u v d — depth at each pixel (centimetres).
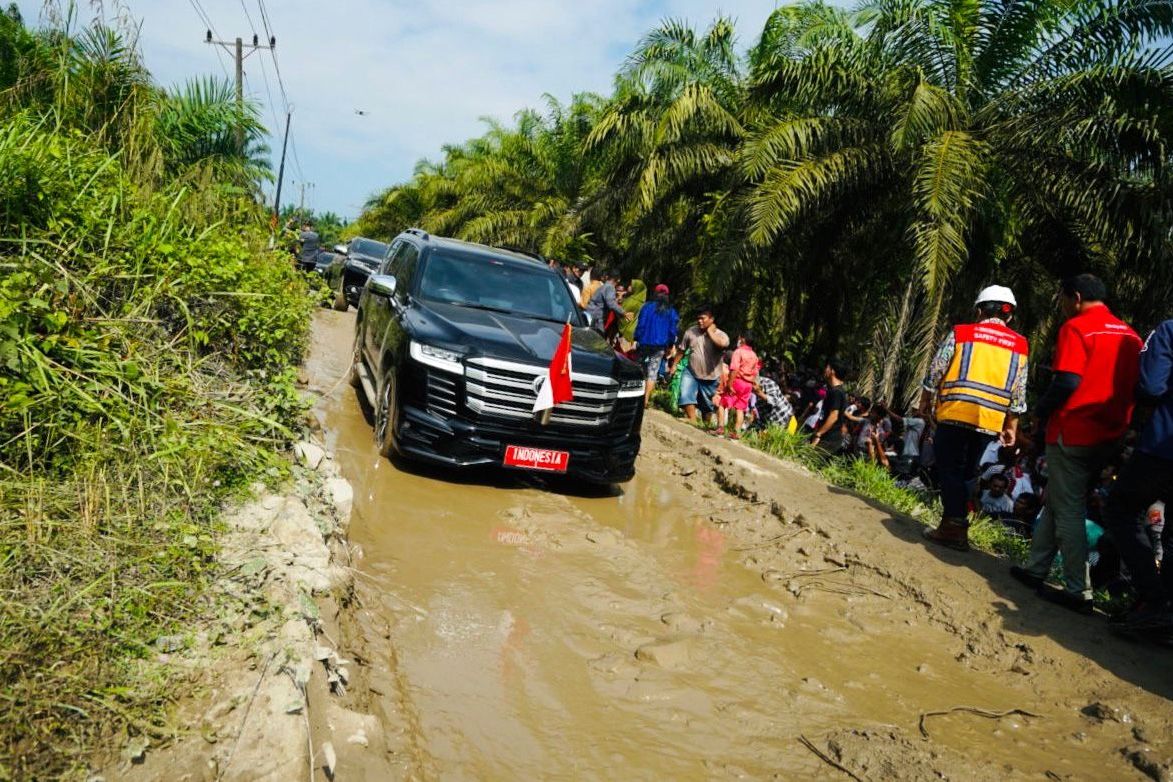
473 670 346
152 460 369
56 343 380
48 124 696
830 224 1384
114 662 242
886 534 626
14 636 237
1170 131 1016
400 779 254
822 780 307
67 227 488
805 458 960
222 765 211
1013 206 1194
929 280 1045
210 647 261
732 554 573
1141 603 483
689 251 1747
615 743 310
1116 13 1079
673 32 1669
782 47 1460
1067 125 1083
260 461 435
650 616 431
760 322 1653
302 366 901
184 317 529
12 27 760
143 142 793
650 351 1167
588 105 2480
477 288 720
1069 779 332
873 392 1254
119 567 289
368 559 441
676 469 816
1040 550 539
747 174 1241
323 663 282
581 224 1923
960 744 351
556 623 405
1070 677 427
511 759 289
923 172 1061
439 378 589
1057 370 506
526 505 581
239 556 329
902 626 480
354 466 603
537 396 595
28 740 205
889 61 1223
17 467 337
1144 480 451
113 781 200
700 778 297
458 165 3347
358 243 1905
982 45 1195
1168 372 439
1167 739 373
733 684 372
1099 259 1223
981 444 600
